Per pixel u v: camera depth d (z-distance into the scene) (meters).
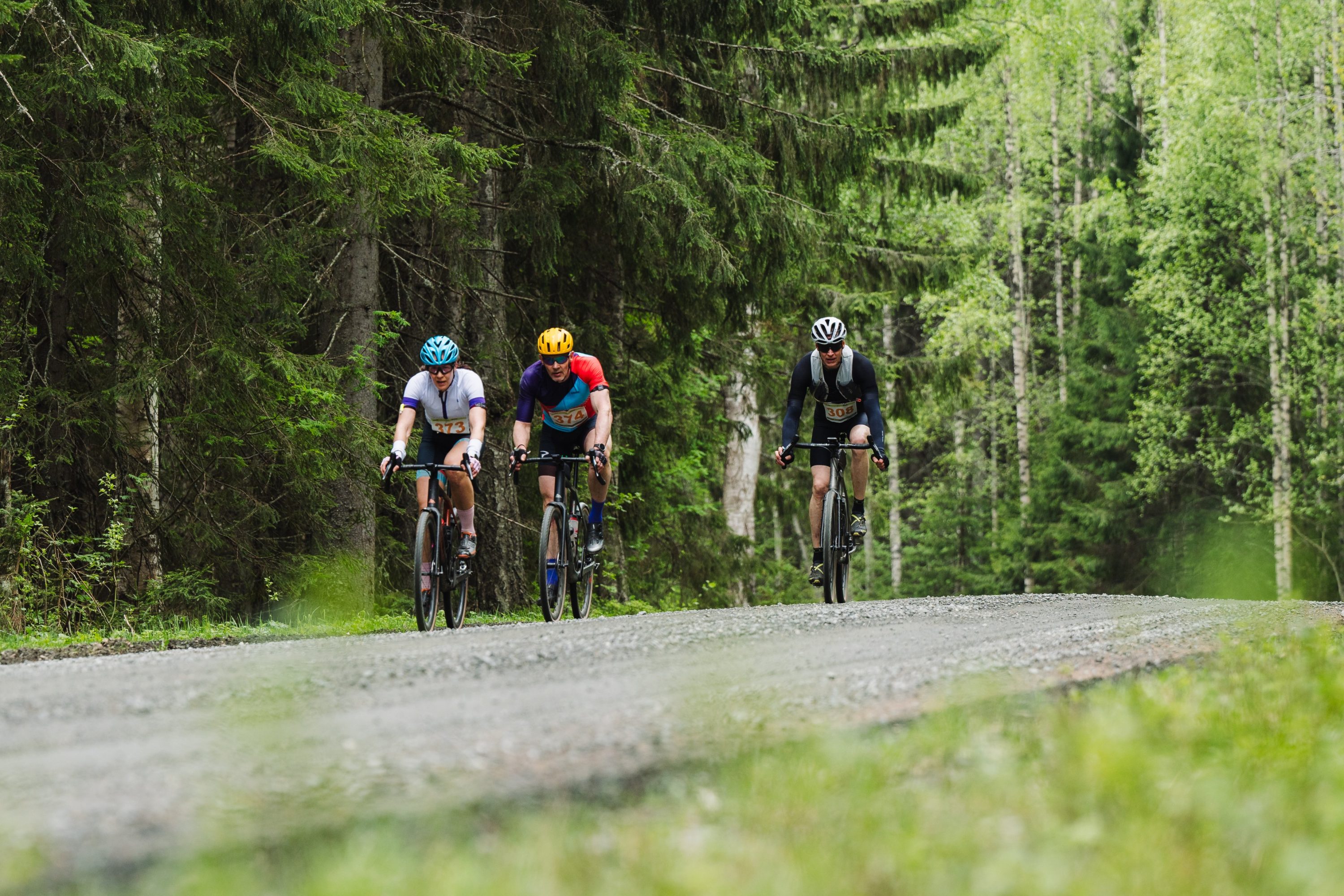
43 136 19.86
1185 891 4.44
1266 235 53.78
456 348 15.24
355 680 8.98
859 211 42.59
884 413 41.31
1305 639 10.50
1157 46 58.75
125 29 18.97
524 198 26.47
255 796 5.59
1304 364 52.75
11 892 4.50
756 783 5.77
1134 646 10.41
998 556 65.81
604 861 4.78
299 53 21.16
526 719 7.26
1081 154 69.94
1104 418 62.78
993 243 55.12
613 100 25.97
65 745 6.92
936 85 40.00
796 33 35.44
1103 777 5.45
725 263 25.92
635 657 10.15
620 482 32.16
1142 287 56.59
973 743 6.63
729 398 44.47
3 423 20.48
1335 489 54.03
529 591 29.88
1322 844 5.02
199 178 21.47
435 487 15.41
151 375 21.39
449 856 4.83
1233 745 6.62
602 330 29.83
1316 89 54.62
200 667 9.98
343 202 21.55
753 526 44.53
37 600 20.70
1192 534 59.78
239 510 24.30
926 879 4.50
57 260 21.48
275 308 22.94
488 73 26.42
